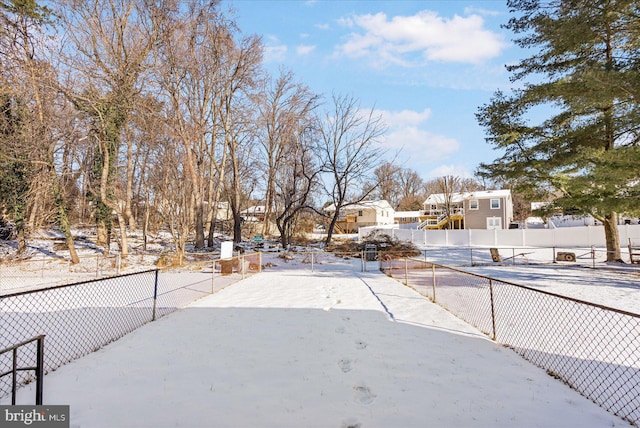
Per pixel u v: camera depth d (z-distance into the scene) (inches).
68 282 502.0
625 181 472.1
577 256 779.4
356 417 123.3
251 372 162.2
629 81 386.0
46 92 634.8
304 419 121.6
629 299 343.3
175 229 817.5
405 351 191.8
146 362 174.4
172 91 841.5
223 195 1343.5
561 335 218.5
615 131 510.6
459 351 192.2
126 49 749.9
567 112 570.3
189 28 848.3
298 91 1111.0
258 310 295.6
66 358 180.4
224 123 1091.3
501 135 613.6
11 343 207.9
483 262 754.8
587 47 531.8
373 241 1003.9
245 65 1033.5
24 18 631.8
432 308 299.6
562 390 145.6
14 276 563.8
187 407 129.3
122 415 123.1
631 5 441.7
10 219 917.8
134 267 666.2
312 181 1130.7
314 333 225.6
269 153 1299.2
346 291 395.5
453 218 1706.4
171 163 764.0
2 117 627.2
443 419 122.3
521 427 117.6
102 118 701.3
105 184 740.0
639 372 161.3
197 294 378.3
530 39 563.8
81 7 693.9
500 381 154.3
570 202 601.9
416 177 3056.1
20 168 698.2
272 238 1355.8
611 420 122.3
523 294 357.1
